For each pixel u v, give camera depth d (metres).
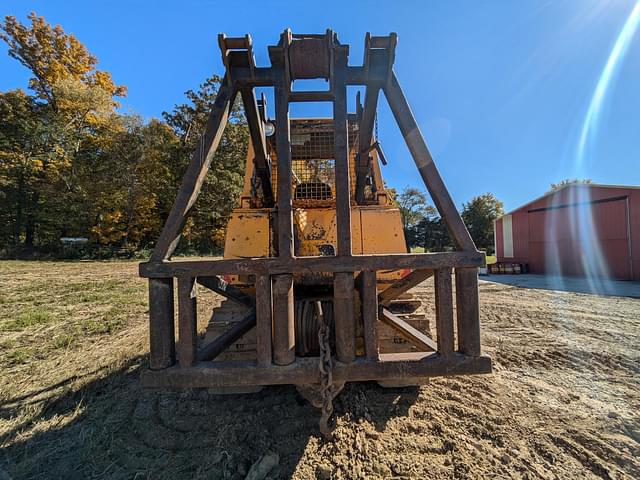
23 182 24.75
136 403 2.75
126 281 10.97
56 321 5.55
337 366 1.68
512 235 18.16
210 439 2.22
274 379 1.64
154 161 26.20
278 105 1.83
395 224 2.96
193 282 1.73
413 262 1.71
